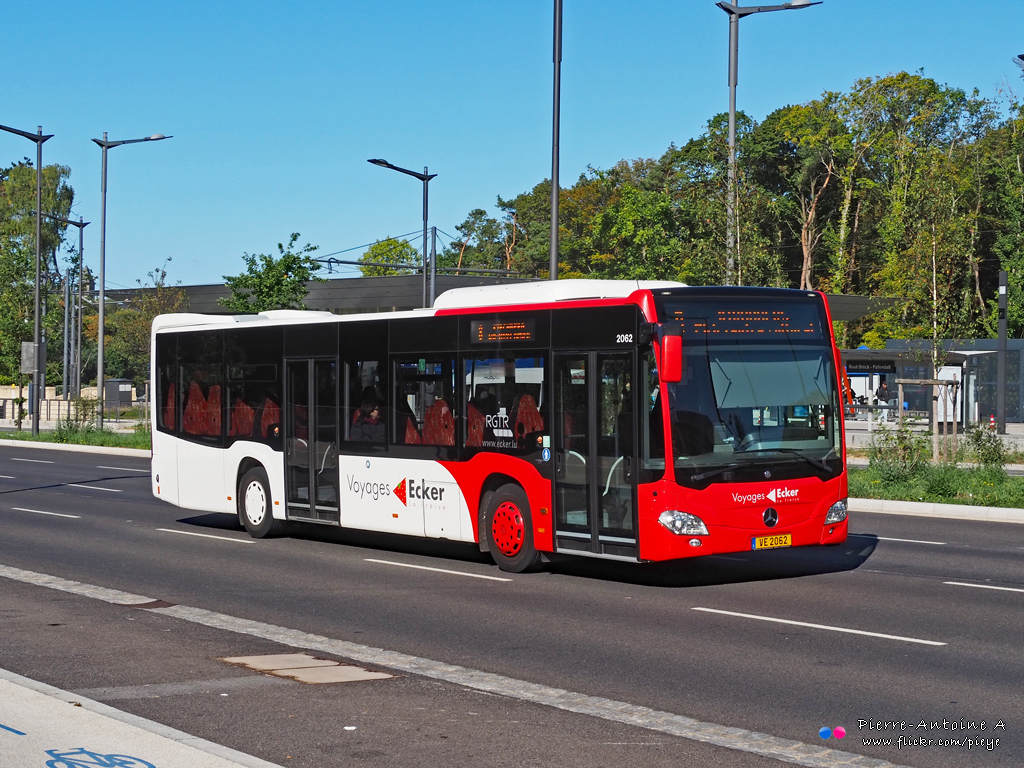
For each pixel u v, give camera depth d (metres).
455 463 14.22
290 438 16.64
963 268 52.62
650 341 12.10
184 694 7.70
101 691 7.77
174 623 10.38
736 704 7.51
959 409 35.53
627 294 12.64
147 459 36.56
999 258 70.38
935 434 24.80
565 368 12.98
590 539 12.62
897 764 6.24
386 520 15.16
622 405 12.35
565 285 13.27
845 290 74.12
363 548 16.08
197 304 65.25
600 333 12.59
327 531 18.19
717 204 30.55
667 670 8.49
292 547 16.16
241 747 6.47
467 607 11.24
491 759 6.27
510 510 13.59
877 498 21.70
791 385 12.67
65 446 42.28
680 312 12.27
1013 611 10.94
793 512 12.46
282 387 16.80
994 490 21.61
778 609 11.08
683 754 6.38
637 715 7.23
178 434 18.69
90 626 10.22
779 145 75.94
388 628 10.17
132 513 20.69
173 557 15.01
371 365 15.44
